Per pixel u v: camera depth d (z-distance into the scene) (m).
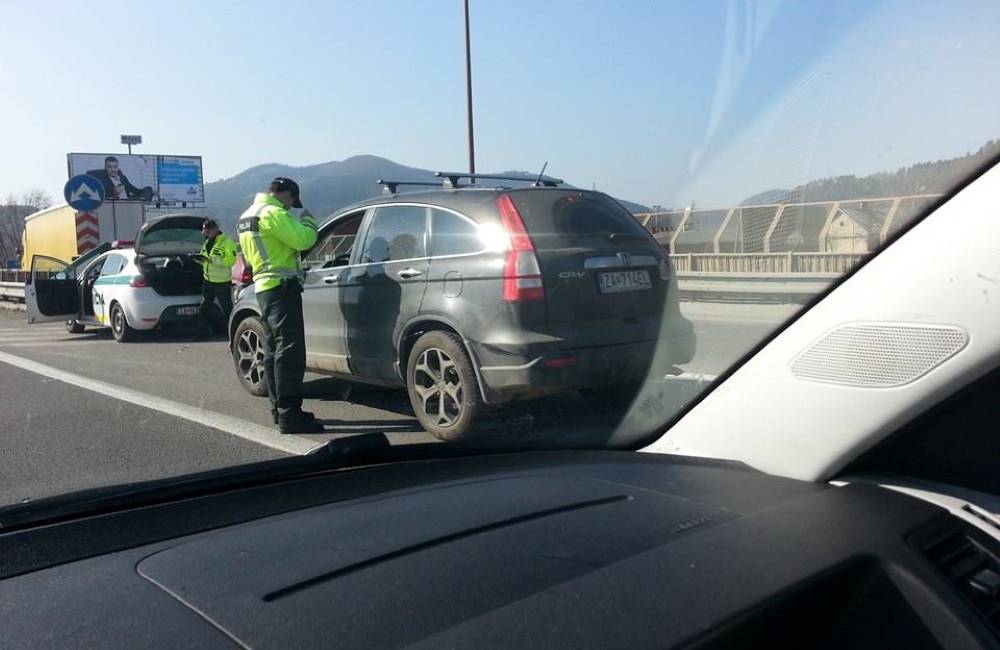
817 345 2.65
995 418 2.41
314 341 6.84
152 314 12.90
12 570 1.98
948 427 2.46
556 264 5.21
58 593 1.84
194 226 14.03
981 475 2.44
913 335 2.42
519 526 2.19
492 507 2.37
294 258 6.30
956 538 2.16
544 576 1.85
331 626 1.63
